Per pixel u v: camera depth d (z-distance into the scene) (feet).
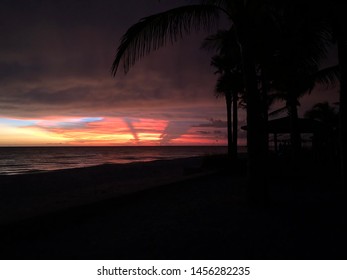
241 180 38.11
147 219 18.65
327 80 34.45
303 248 13.28
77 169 84.07
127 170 79.30
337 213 19.85
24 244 13.92
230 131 69.51
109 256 12.44
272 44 30.42
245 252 12.87
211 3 21.59
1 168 142.82
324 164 45.65
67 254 12.70
